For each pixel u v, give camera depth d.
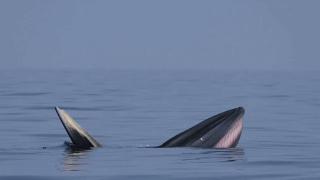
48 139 88.94
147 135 96.06
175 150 71.00
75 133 70.19
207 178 60.44
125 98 177.12
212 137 70.88
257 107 153.38
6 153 73.50
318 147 82.25
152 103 160.25
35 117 120.25
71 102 159.38
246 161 68.06
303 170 65.06
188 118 123.25
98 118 121.88
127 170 63.16
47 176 60.75
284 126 109.12
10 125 106.50
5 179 59.91
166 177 60.66
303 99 179.62
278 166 66.81
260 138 91.38
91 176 60.75
